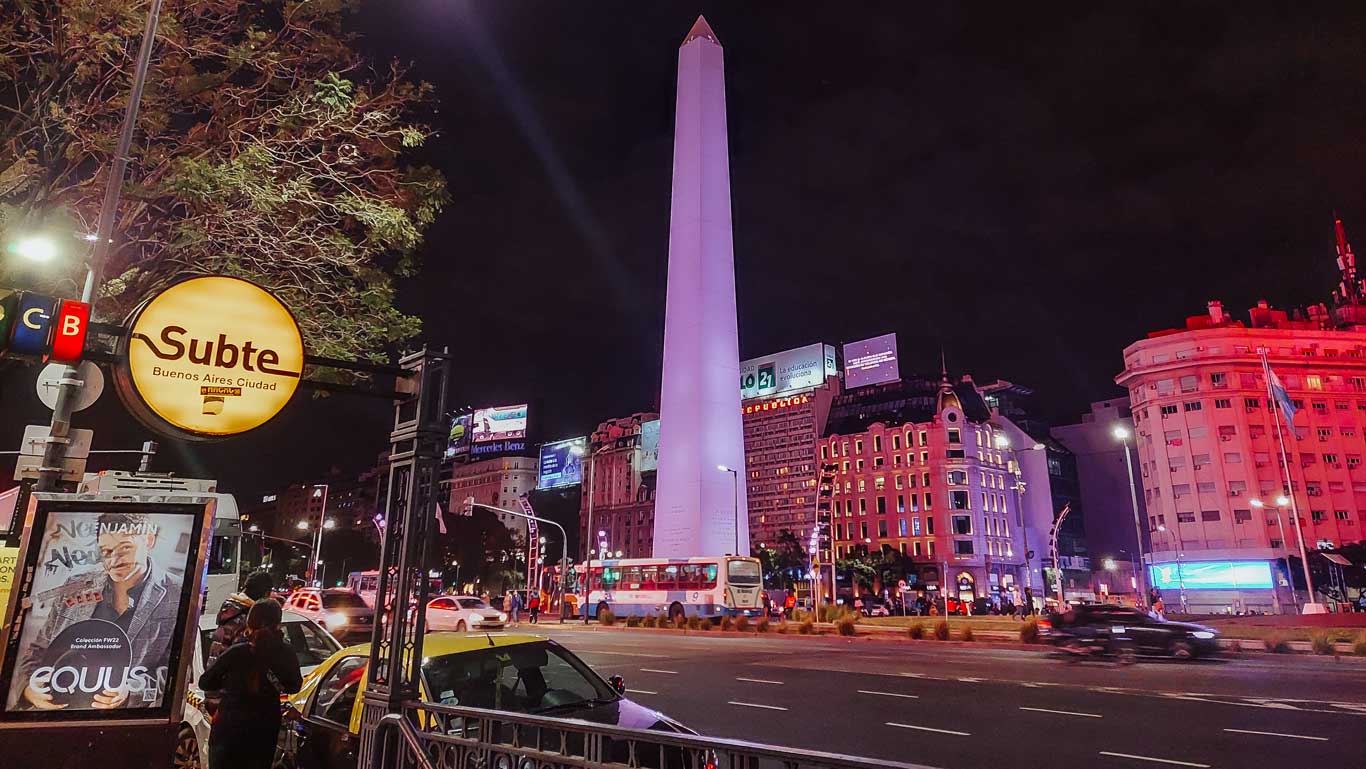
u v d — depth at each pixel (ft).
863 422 384.06
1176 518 271.49
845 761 9.23
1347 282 310.24
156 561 19.45
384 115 34.63
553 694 21.27
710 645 84.99
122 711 18.48
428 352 19.62
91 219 32.04
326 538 389.19
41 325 19.62
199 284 21.16
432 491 19.12
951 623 112.37
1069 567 363.97
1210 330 277.64
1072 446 401.70
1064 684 49.01
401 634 17.85
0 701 17.52
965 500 333.21
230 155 33.65
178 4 32.53
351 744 19.65
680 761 18.06
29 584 18.28
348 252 34.68
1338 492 259.80
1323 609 132.05
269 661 17.83
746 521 158.81
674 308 165.58
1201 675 53.57
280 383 21.39
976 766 27.81
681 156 170.81
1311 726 33.83
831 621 123.44
